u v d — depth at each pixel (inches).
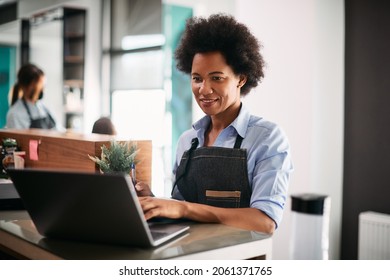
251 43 61.5
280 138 60.1
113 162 57.5
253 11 150.0
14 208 62.0
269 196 55.6
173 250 40.0
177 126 261.6
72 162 70.6
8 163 82.1
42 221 42.7
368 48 135.4
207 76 58.6
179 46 68.4
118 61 278.4
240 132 61.8
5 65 443.8
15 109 175.6
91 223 40.1
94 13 284.7
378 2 132.2
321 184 138.4
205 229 47.9
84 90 286.2
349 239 141.2
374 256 123.5
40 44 418.9
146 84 259.4
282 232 143.4
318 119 136.4
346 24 141.4
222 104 59.4
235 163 60.1
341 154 142.8
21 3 308.8
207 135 67.9
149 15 252.4
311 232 122.8
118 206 37.9
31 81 176.1
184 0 248.5
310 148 135.6
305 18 136.0
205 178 61.9
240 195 59.9
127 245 41.1
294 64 139.2
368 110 135.9
